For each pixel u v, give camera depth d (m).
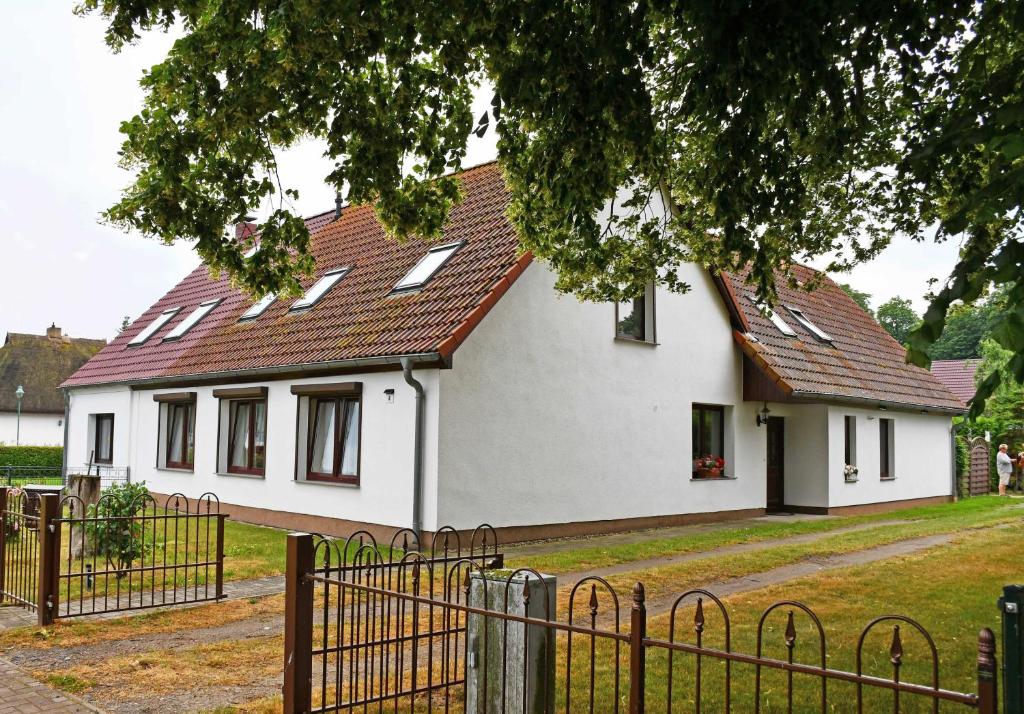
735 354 18.56
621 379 15.57
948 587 9.54
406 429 12.87
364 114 7.43
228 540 13.50
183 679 6.27
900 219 9.42
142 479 20.19
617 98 6.23
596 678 6.24
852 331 24.44
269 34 5.98
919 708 5.59
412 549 12.34
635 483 15.68
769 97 6.08
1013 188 4.06
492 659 5.09
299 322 16.47
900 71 6.68
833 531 15.89
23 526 8.86
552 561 11.53
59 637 7.46
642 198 9.82
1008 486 30.23
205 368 17.38
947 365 41.97
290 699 5.03
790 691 3.29
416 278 14.91
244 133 7.24
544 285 14.19
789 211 7.58
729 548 13.23
